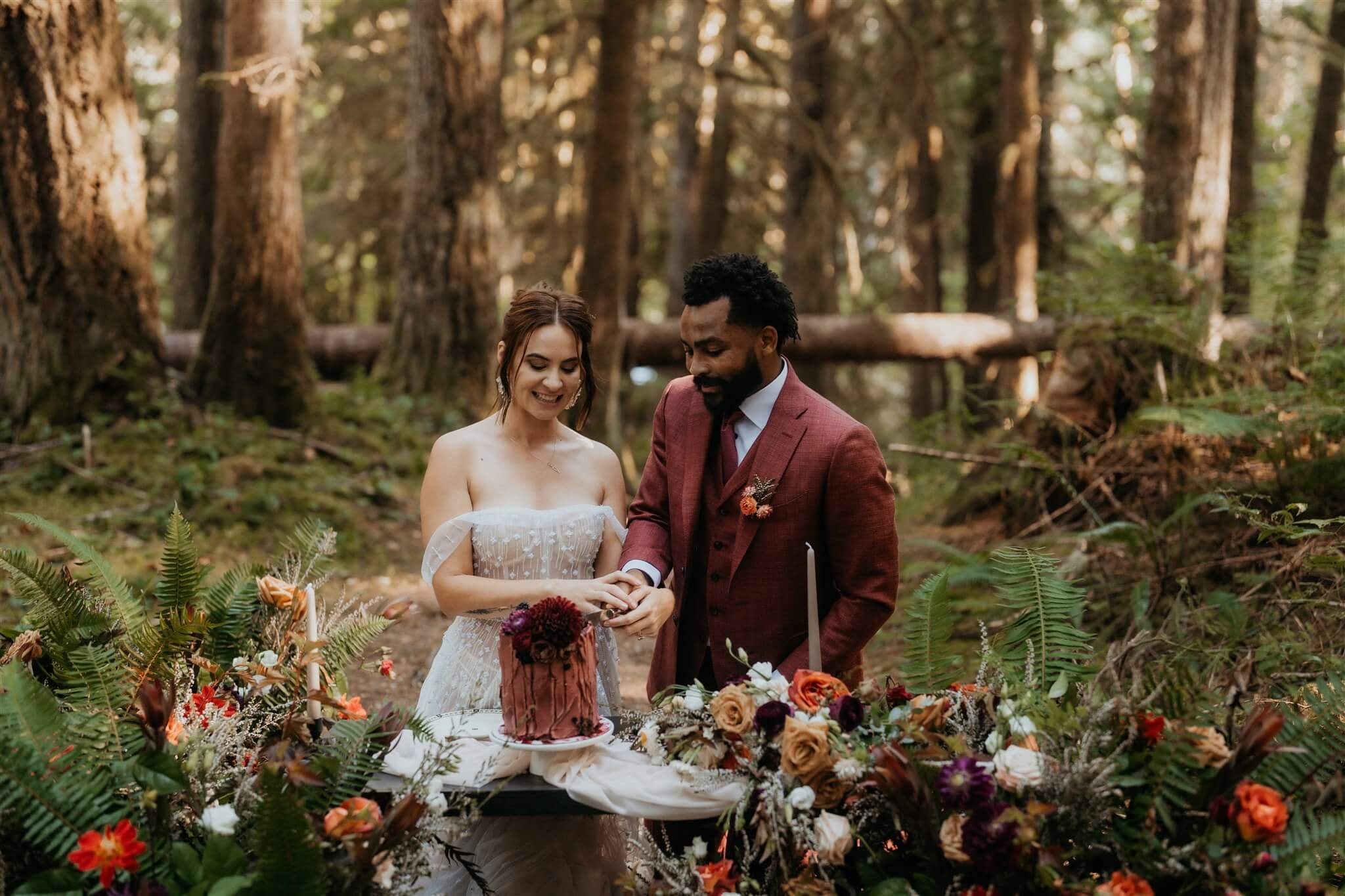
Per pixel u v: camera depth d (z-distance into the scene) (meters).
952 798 2.20
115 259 7.41
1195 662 3.77
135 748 2.45
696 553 2.93
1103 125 14.15
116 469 6.90
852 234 13.86
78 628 2.77
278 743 2.49
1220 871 2.19
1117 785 2.29
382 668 3.10
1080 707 2.43
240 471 7.20
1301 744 2.53
